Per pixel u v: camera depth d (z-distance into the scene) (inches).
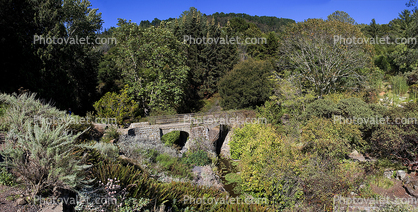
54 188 210.1
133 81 1080.8
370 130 610.9
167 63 1104.2
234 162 735.7
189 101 1578.5
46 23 810.8
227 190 556.7
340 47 963.3
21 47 739.4
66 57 864.9
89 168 262.2
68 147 230.5
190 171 597.3
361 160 560.4
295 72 1171.9
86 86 1086.4
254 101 1101.7
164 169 522.9
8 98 393.4
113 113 752.3
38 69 770.8
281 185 424.2
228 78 1185.4
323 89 1023.0
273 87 1102.4
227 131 933.8
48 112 386.9
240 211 335.6
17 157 210.1
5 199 207.8
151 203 283.3
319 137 548.4
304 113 740.7
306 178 418.0
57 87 804.0
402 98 950.4
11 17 734.5
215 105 1563.7
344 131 569.0
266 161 456.4
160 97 1045.8
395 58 1233.4
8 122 301.9
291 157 469.7
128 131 683.4
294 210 406.6
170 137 830.5
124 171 298.0
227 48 1727.4
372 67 1103.0
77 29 1067.9
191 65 1653.5
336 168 444.8
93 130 539.8
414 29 1243.8
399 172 492.1
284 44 1177.4
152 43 1035.3
